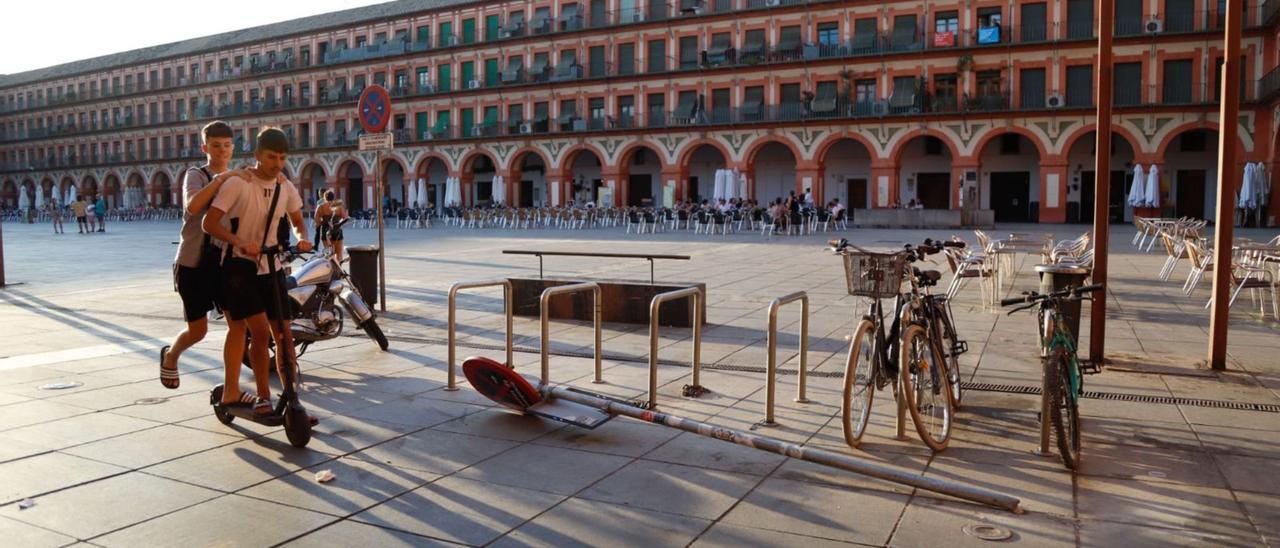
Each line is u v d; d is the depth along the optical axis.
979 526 4.52
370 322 9.29
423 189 56.81
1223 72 7.90
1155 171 39.78
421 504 4.88
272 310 6.09
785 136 49.34
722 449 5.82
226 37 74.38
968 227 39.59
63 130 83.69
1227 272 8.05
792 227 37.09
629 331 10.60
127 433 6.22
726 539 4.38
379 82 63.88
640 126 53.19
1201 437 6.04
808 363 8.66
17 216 74.50
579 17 55.94
